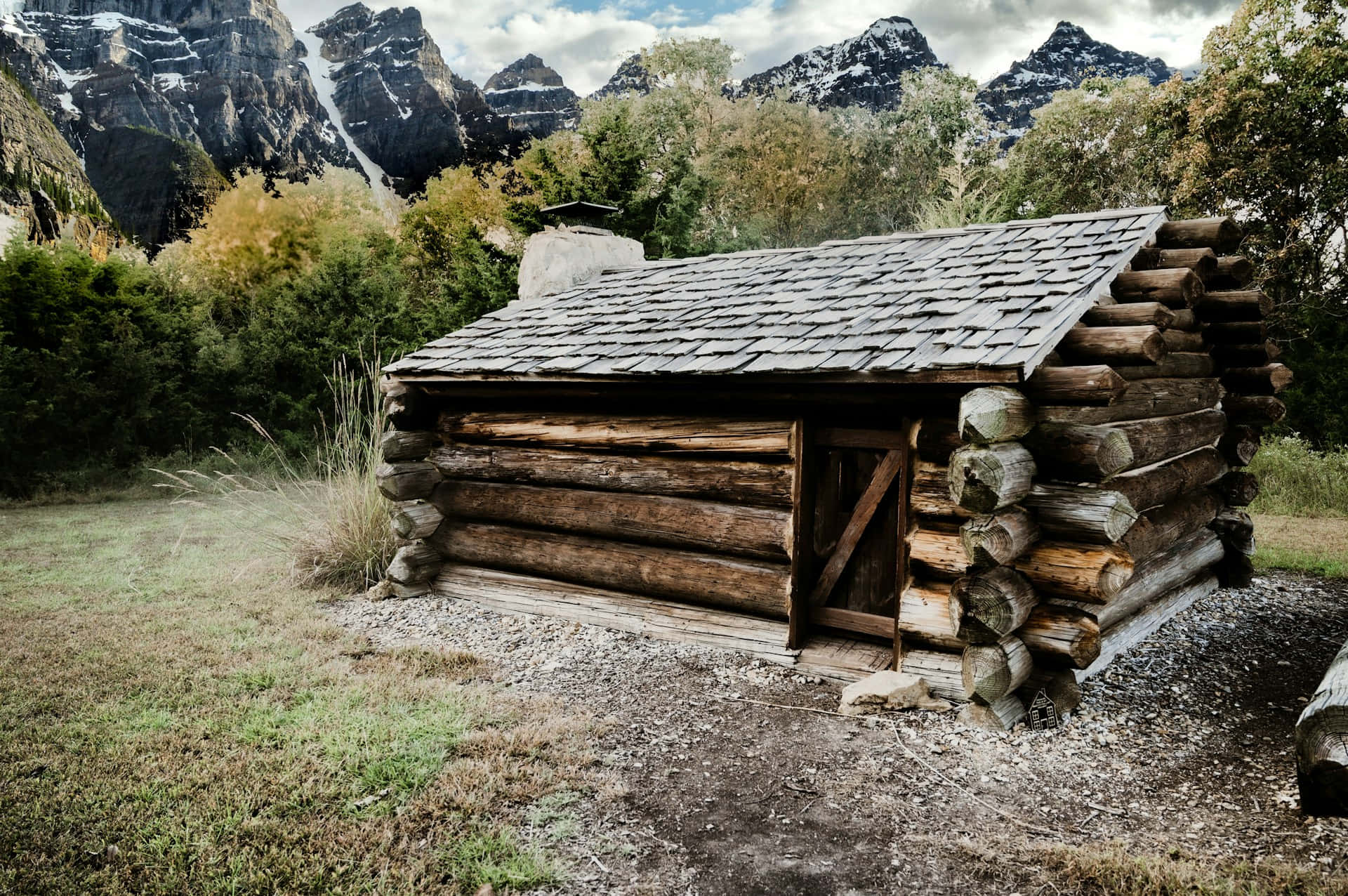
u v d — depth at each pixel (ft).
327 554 24.81
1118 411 15.53
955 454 13.53
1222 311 21.26
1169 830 10.87
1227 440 23.77
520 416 21.80
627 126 52.29
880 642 17.25
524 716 14.60
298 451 48.83
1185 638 19.35
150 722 13.94
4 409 40.55
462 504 22.82
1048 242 18.43
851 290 18.88
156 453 47.21
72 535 31.45
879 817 11.26
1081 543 14.01
